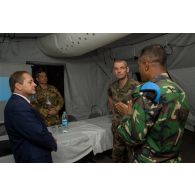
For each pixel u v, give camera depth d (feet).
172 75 11.70
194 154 9.12
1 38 9.75
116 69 6.63
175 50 10.15
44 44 10.13
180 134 2.90
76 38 8.02
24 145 4.38
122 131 2.96
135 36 10.14
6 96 9.30
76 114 13.00
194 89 11.18
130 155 3.43
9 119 4.29
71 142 6.47
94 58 13.87
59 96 8.74
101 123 8.46
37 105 7.96
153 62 2.99
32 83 4.61
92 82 13.91
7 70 9.41
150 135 2.90
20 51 10.44
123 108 4.15
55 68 12.13
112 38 7.26
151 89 2.77
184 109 2.87
